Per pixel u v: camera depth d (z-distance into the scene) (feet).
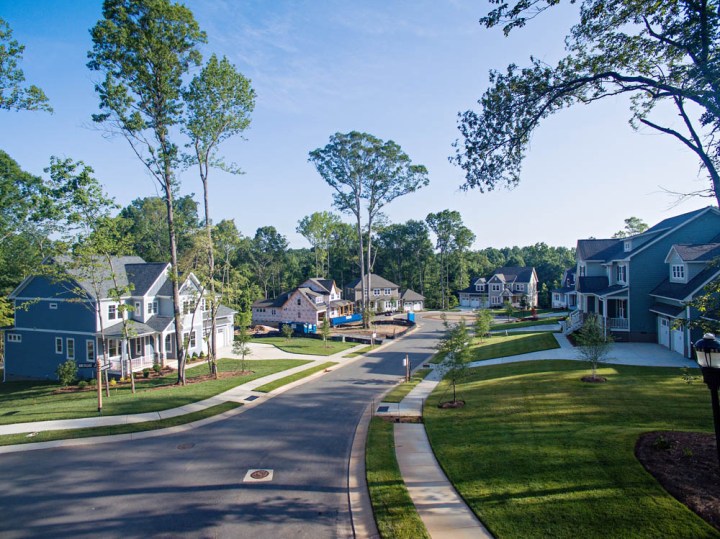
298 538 26.53
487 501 29.37
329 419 52.49
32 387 91.09
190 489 33.35
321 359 104.12
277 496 32.17
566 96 40.11
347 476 35.83
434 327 174.40
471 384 68.18
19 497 32.07
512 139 40.09
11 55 75.66
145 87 71.92
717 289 32.99
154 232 220.64
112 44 67.67
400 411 55.16
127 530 27.48
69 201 64.44
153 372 93.56
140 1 66.69
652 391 51.31
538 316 189.37
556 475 31.45
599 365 68.44
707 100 30.81
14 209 120.78
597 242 117.50
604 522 25.05
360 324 185.57
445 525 27.04
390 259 300.61
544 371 68.13
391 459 38.47
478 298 272.31
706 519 23.84
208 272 89.15
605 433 37.93
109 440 45.11
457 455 38.17
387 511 29.07
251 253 267.39
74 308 97.55
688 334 71.56
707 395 48.16
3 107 77.10
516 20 34.22
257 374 82.84
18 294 103.96
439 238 281.74
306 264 305.53
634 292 89.10
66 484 34.30
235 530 27.45
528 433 40.88
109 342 97.55
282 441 44.52
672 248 81.87
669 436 35.47
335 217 281.13
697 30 32.50
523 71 38.70
